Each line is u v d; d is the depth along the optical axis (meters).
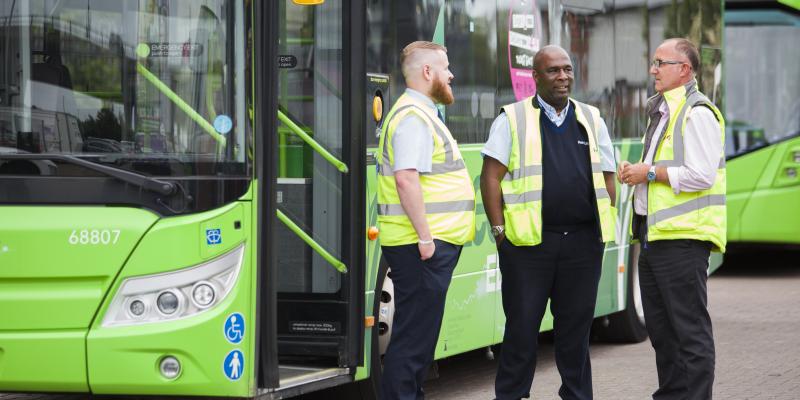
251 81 7.08
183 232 6.94
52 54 7.14
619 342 12.71
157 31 7.09
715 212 7.86
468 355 11.91
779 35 18.67
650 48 13.09
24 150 7.14
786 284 18.03
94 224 6.95
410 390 7.58
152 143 7.05
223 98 7.05
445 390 10.05
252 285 7.09
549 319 10.96
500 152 7.92
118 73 7.09
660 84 7.98
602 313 11.77
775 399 9.52
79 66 7.11
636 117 12.69
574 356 8.09
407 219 7.50
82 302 6.95
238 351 7.03
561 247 7.88
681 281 7.87
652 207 7.91
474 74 9.64
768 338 12.85
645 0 12.96
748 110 18.73
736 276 19.17
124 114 7.07
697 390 7.86
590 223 7.91
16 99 7.15
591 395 8.19
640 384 10.30
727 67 18.83
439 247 7.50
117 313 6.96
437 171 7.51
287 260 8.13
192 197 6.98
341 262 8.01
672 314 7.91
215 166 7.02
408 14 8.80
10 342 6.98
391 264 7.61
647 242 8.00
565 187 7.81
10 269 6.99
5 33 7.16
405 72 7.58
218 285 6.99
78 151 7.10
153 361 6.93
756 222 18.59
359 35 7.96
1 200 7.05
